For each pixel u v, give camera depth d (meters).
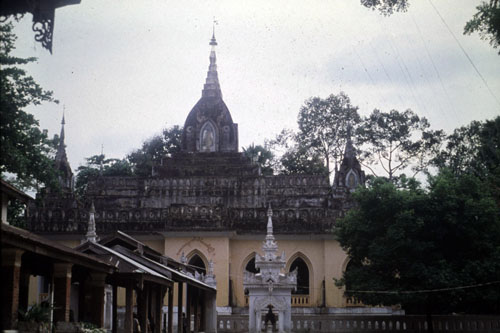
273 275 35.81
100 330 19.70
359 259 41.91
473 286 35.88
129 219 52.91
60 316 18.09
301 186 56.72
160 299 26.62
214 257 50.59
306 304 51.00
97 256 21.83
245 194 55.59
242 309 50.12
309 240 52.22
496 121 50.97
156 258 31.19
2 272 15.41
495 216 37.50
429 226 38.03
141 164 73.62
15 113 30.11
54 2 12.93
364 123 68.19
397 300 37.66
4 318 15.25
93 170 73.94
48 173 35.25
